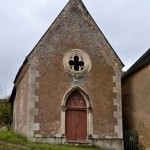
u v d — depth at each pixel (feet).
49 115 58.08
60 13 63.77
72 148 54.13
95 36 64.64
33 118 57.06
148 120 59.72
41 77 59.47
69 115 60.29
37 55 60.23
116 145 59.72
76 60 62.75
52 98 59.06
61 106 59.16
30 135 56.13
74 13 64.69
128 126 67.31
